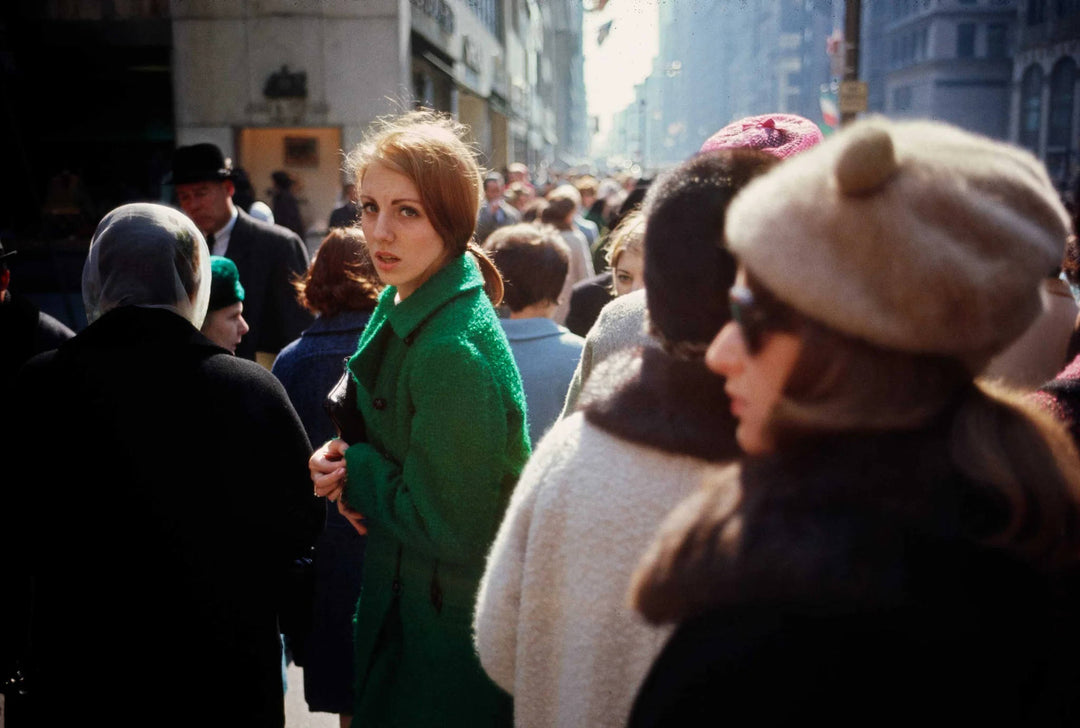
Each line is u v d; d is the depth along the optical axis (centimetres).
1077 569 86
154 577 183
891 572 75
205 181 412
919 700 74
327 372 288
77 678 183
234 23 1433
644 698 86
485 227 596
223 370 195
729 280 122
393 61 1437
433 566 186
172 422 186
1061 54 4956
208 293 214
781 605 76
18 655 206
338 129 1455
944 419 83
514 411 188
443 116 215
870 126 77
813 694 74
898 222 75
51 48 1470
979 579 78
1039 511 81
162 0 1452
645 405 125
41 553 187
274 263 426
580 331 417
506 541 135
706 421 122
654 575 85
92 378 186
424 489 181
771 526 79
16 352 285
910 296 74
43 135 1525
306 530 204
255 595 193
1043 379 234
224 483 188
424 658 188
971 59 5478
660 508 121
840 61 1319
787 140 202
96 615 183
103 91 1559
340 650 279
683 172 128
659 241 126
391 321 191
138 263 197
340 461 200
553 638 129
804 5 5400
